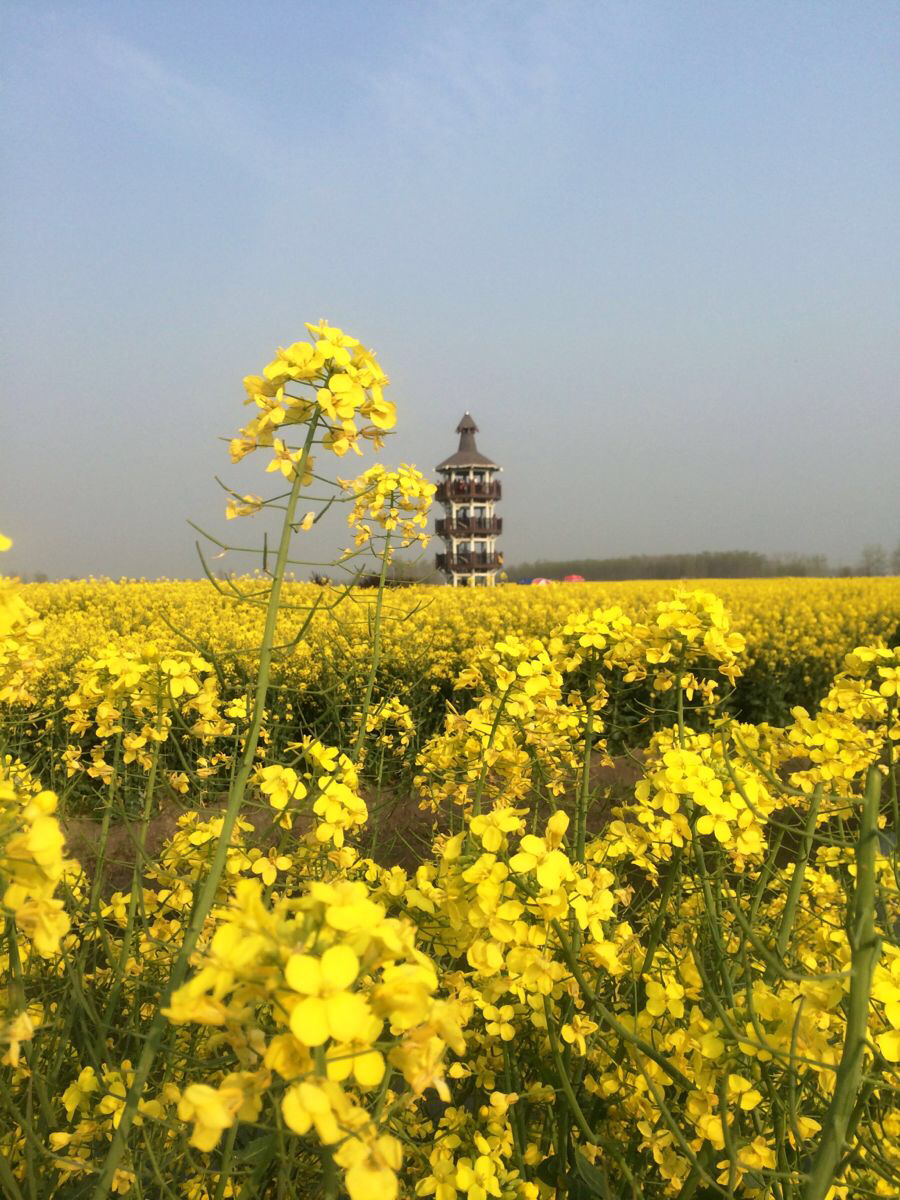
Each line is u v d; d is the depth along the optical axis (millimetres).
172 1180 1785
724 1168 1696
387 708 4062
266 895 2135
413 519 3375
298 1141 1546
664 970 2207
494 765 2863
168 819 3637
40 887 1174
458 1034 994
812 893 2557
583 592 21109
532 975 1677
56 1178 1895
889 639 15562
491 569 65875
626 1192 2000
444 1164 1790
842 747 2525
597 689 3109
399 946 974
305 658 6207
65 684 5906
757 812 1891
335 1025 882
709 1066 1707
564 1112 2025
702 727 3494
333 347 1834
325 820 2113
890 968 1728
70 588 19609
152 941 1996
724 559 90250
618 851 2322
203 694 2459
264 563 1896
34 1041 2049
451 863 1749
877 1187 1738
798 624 14562
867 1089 1544
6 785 1363
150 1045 1515
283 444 1812
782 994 1860
